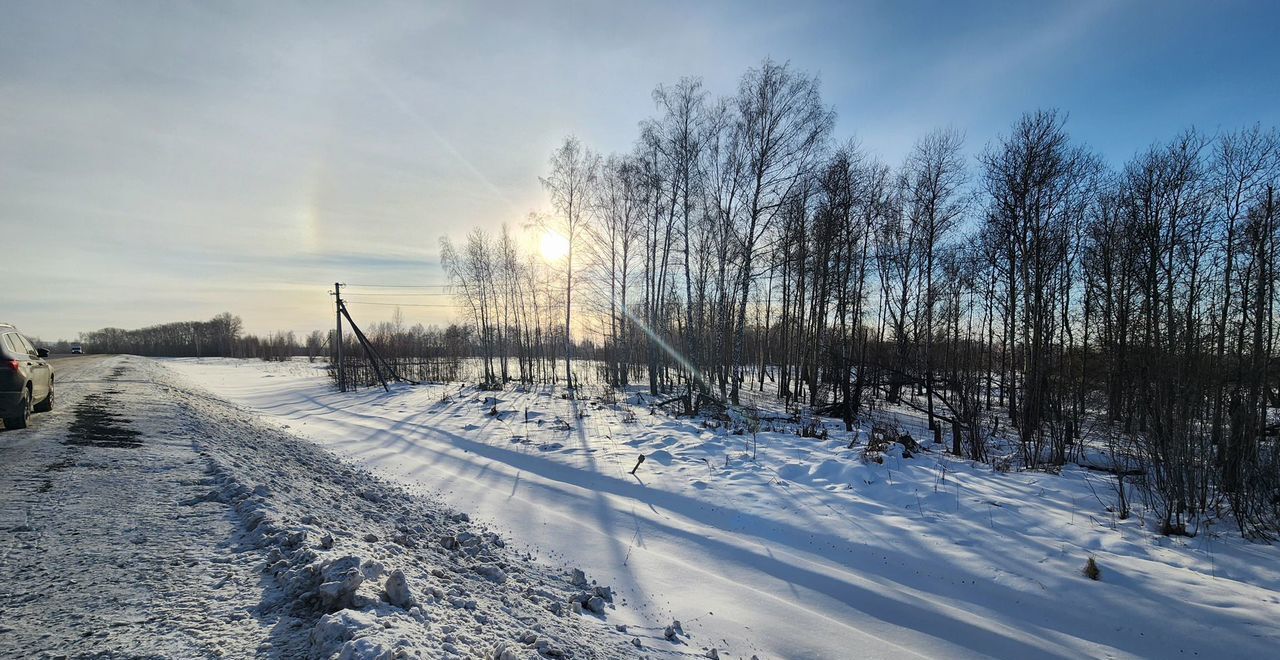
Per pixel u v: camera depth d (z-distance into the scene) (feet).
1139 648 14.55
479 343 123.03
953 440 38.68
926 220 71.36
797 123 58.39
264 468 24.26
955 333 79.92
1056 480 28.30
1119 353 52.80
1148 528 21.76
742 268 63.72
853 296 80.84
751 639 14.74
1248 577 17.78
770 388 98.53
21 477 19.11
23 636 9.11
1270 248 46.62
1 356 28.17
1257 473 22.04
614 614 15.53
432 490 28.89
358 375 106.22
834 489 27.07
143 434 29.40
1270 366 28.19
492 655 9.75
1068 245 63.00
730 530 23.39
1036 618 16.21
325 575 10.88
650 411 56.39
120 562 12.34
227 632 9.42
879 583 18.31
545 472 33.50
